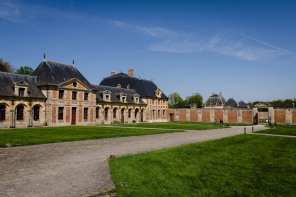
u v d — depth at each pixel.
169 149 13.52
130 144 15.80
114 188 7.09
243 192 6.99
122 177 8.00
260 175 8.61
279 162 10.68
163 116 61.16
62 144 15.26
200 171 8.95
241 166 9.85
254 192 7.00
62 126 33.78
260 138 20.53
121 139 18.39
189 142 17.41
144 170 8.87
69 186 7.19
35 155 11.59
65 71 38.94
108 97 45.97
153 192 6.75
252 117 49.56
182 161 10.47
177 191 6.88
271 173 8.88
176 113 60.16
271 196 6.72
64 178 7.96
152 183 7.46
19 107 32.25
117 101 47.56
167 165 9.68
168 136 21.20
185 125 39.16
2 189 6.84
